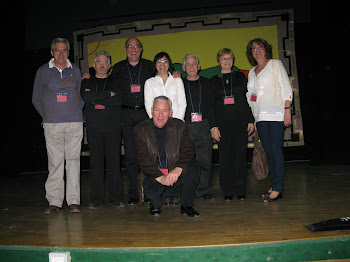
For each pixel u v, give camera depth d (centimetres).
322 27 554
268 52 321
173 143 284
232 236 221
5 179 541
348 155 555
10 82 587
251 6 565
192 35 573
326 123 562
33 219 284
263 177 349
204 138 335
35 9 595
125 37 582
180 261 206
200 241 213
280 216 264
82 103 325
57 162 312
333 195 330
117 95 316
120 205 322
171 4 577
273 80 313
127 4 583
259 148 350
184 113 323
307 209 281
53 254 206
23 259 218
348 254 213
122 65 342
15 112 594
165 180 273
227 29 567
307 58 563
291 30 558
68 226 259
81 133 319
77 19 591
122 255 208
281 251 209
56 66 309
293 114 562
